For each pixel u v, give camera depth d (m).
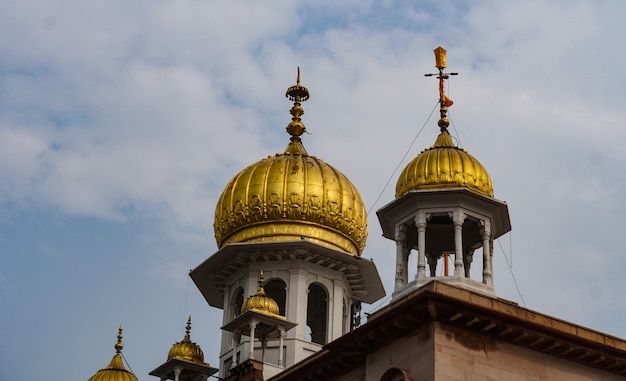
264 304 55.22
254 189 62.06
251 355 53.53
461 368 38.84
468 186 46.66
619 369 42.34
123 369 63.50
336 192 62.41
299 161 63.19
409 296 40.50
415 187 46.88
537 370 40.66
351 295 63.31
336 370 43.56
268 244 60.25
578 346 41.25
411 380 38.97
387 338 40.72
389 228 48.25
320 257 60.81
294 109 67.31
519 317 40.25
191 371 60.22
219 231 63.34
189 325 62.16
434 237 49.88
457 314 38.97
